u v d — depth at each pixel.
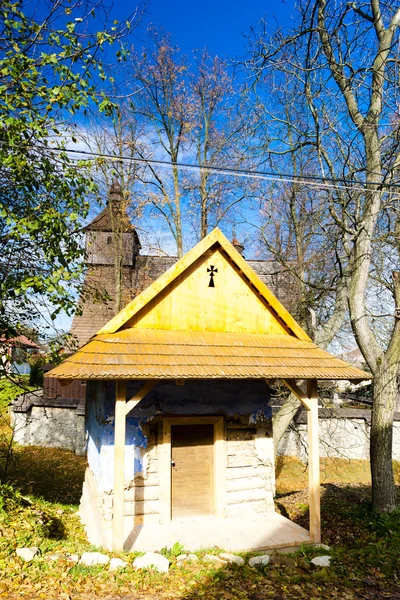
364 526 8.60
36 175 8.37
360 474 16.25
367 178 9.89
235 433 8.50
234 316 8.19
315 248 16.64
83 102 7.28
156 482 7.79
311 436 7.64
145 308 7.57
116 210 23.00
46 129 8.00
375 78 9.64
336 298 14.22
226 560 6.36
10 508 7.46
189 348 7.23
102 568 5.78
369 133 9.88
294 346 8.16
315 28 9.68
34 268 8.53
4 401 16.62
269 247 15.77
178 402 8.08
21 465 15.40
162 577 5.69
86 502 9.51
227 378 6.71
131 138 22.16
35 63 7.31
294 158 14.50
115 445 6.52
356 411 17.98
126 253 27.53
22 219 7.25
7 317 9.14
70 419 18.70
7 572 5.25
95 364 6.29
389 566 6.59
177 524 7.74
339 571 6.30
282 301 18.91
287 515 10.12
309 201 15.21
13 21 6.98
